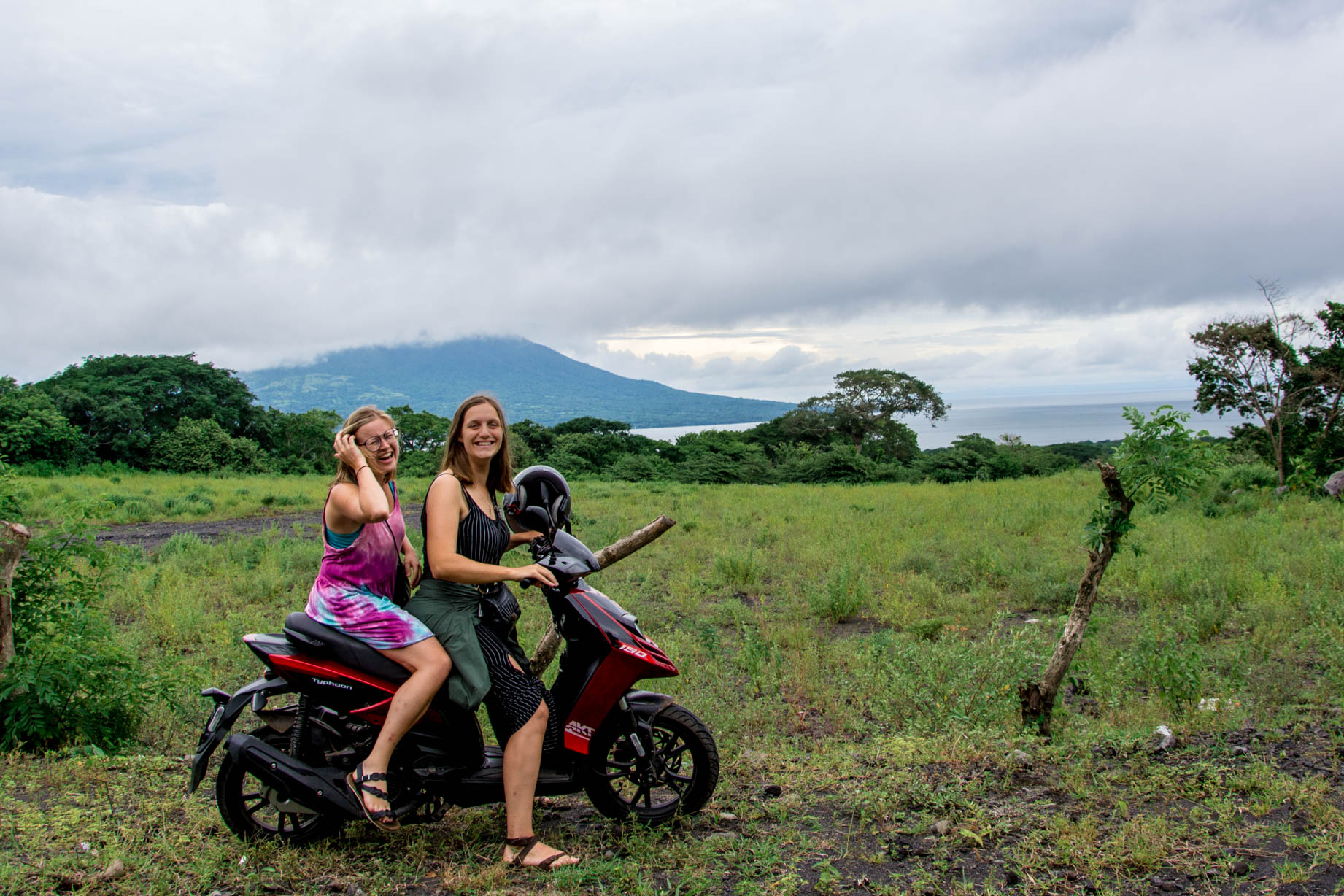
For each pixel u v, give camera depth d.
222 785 3.44
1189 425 4.97
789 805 3.94
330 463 46.66
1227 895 3.01
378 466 3.43
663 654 3.54
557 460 44.81
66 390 38.78
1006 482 25.14
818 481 35.47
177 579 9.38
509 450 3.56
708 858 3.35
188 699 5.45
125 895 3.04
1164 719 5.25
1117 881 3.13
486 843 3.52
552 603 3.55
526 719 3.34
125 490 24.34
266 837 3.49
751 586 10.16
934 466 35.88
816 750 4.89
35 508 14.93
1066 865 3.26
